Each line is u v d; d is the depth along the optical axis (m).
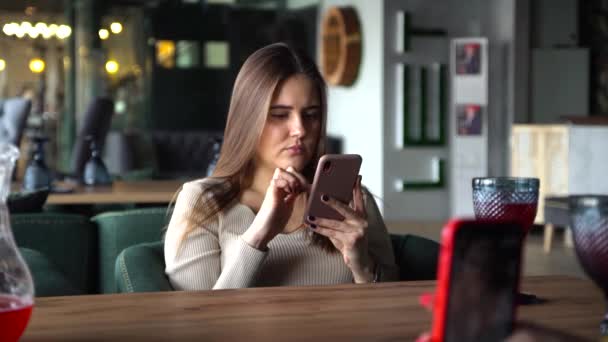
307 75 1.85
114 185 4.98
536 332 0.71
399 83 9.99
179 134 10.52
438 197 10.19
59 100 11.02
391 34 9.99
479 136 9.71
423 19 10.05
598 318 1.16
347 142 10.95
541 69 9.88
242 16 11.46
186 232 1.82
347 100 10.91
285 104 1.83
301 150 1.86
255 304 1.24
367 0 10.27
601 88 10.15
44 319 1.15
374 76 10.15
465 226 0.71
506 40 9.96
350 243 1.61
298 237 1.84
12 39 10.88
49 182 4.59
